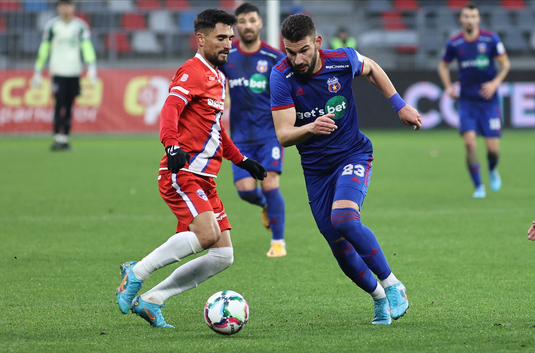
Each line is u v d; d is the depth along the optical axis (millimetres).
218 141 14266
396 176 41031
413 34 76188
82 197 32906
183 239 13516
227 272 19125
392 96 14734
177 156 12789
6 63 71938
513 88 66438
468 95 33938
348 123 14516
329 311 14953
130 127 64562
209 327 12914
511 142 59906
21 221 26922
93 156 49906
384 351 11617
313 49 13570
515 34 76688
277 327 13531
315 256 21281
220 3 76875
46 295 16406
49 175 40281
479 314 14344
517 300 15570
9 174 40406
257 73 22656
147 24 76125
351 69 14266
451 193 34469
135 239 23766
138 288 13555
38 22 74125
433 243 22750
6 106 63188
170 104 13438
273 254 21422
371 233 13453
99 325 13727
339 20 81062
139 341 12445
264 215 24266
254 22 22641
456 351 11531
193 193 13758
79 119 64188
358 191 13812
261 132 22547
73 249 22078
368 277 13930
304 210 30047
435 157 50188
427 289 16828
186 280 13859
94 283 17719
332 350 11719
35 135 67812
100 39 74312
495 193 34281
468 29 33906
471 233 24344
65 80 52594
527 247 21906
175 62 73750
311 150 14492
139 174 41062
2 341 12469
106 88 64438
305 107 14344
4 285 17438
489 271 18766
